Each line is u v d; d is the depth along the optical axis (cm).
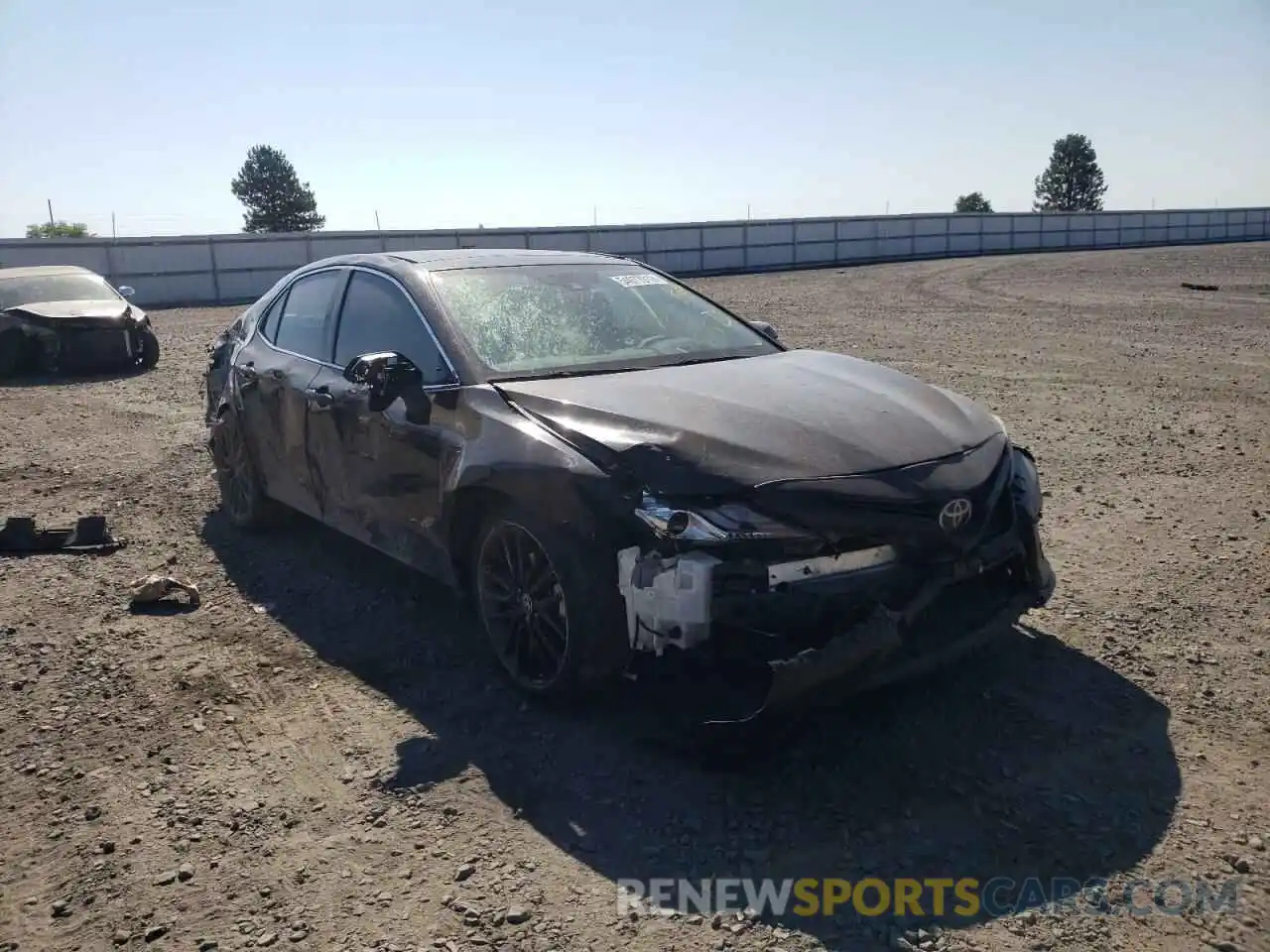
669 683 355
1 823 338
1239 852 305
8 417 1069
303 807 341
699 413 377
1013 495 387
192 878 306
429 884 300
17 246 3023
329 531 642
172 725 399
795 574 329
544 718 395
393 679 433
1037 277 3130
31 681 438
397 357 443
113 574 571
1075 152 9488
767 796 338
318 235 3478
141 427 1003
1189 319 1778
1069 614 476
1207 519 618
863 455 357
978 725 379
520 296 488
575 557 360
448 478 419
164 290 3241
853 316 1984
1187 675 416
